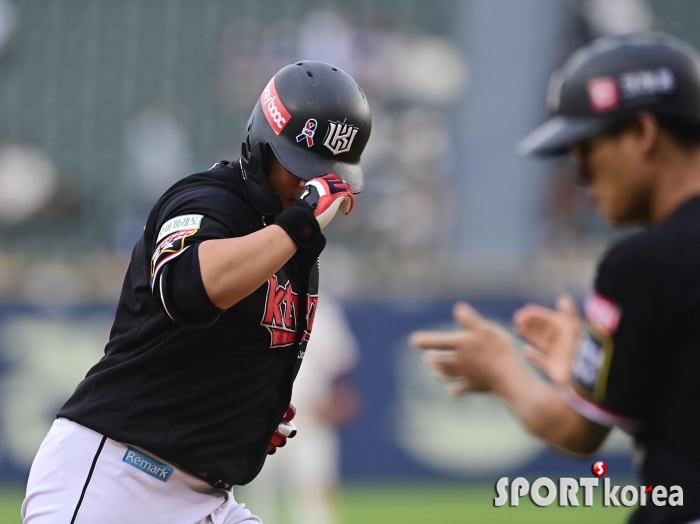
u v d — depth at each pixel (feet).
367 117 36.60
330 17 144.97
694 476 25.96
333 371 95.96
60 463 35.45
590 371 27.58
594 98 28.04
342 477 108.27
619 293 26.68
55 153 138.21
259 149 35.24
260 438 37.37
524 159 133.39
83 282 111.14
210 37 147.64
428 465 108.68
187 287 31.50
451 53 142.00
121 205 135.13
